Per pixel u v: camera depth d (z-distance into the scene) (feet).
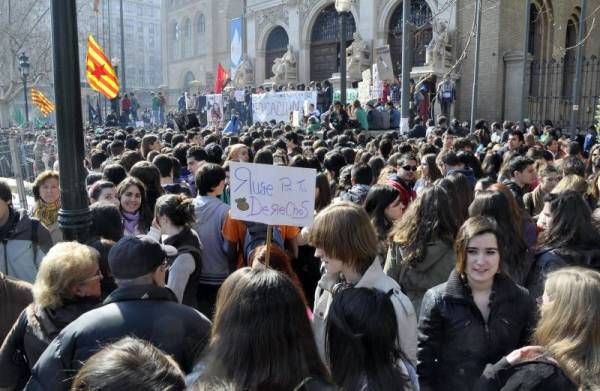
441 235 11.92
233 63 124.06
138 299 8.83
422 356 9.77
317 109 69.15
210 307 15.56
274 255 12.57
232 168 12.24
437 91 70.54
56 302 9.30
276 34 114.93
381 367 7.31
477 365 9.43
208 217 15.61
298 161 20.74
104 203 13.99
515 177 20.54
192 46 162.09
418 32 84.74
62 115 13.57
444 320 9.71
